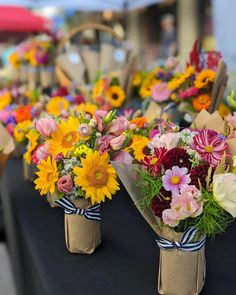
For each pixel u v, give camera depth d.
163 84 1.22
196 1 4.59
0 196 1.69
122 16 5.85
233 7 1.59
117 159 0.68
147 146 0.72
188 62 1.23
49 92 1.93
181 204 0.54
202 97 1.11
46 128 0.70
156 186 0.57
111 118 0.69
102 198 0.66
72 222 0.74
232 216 0.56
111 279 0.66
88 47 1.88
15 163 1.49
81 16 6.22
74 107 1.08
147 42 5.67
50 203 1.02
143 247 0.78
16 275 1.19
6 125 1.29
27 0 2.75
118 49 1.74
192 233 0.58
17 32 4.26
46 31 4.20
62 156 0.68
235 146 0.59
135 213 0.95
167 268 0.60
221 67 1.08
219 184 0.54
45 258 0.75
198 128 0.74
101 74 1.63
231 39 1.60
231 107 1.12
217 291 0.63
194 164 0.57
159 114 1.09
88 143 0.69
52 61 1.98
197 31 4.62
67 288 0.64
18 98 1.64
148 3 2.64
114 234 0.84
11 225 1.23
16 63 2.10
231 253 0.75
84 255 0.75
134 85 1.43
